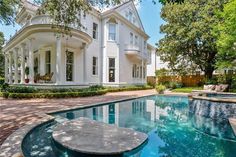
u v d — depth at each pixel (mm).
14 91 13961
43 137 5828
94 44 20797
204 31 22516
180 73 29469
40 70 19188
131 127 7598
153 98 17766
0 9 11109
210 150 5199
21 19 21359
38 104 10844
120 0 8148
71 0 7586
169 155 4867
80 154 4672
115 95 17281
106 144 5094
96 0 7938
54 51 17609
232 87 22703
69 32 9141
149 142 5812
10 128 5762
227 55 19344
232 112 8133
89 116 9547
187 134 6719
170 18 25578
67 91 14766
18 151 3953
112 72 22484
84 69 17578
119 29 22906
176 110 11953
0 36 33781
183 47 25969
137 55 25031
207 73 27125
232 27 15508
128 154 4797
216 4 22250
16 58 19578
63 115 9195
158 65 39094
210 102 9164
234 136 6414
